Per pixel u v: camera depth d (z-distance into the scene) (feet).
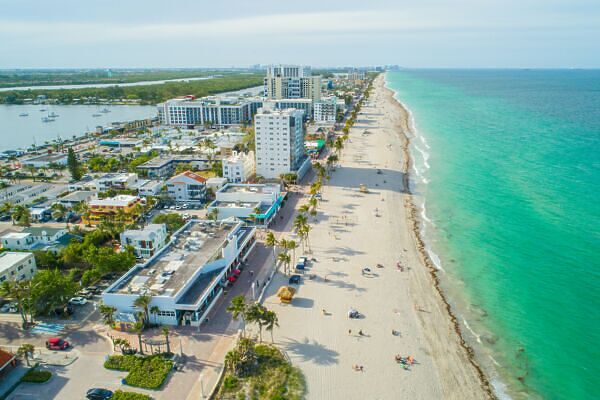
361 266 441.68
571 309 369.71
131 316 327.26
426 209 605.73
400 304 375.45
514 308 372.38
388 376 288.30
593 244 481.46
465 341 329.52
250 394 264.31
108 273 408.05
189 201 631.15
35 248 456.45
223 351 305.53
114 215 549.95
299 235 489.26
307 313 357.61
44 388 267.59
